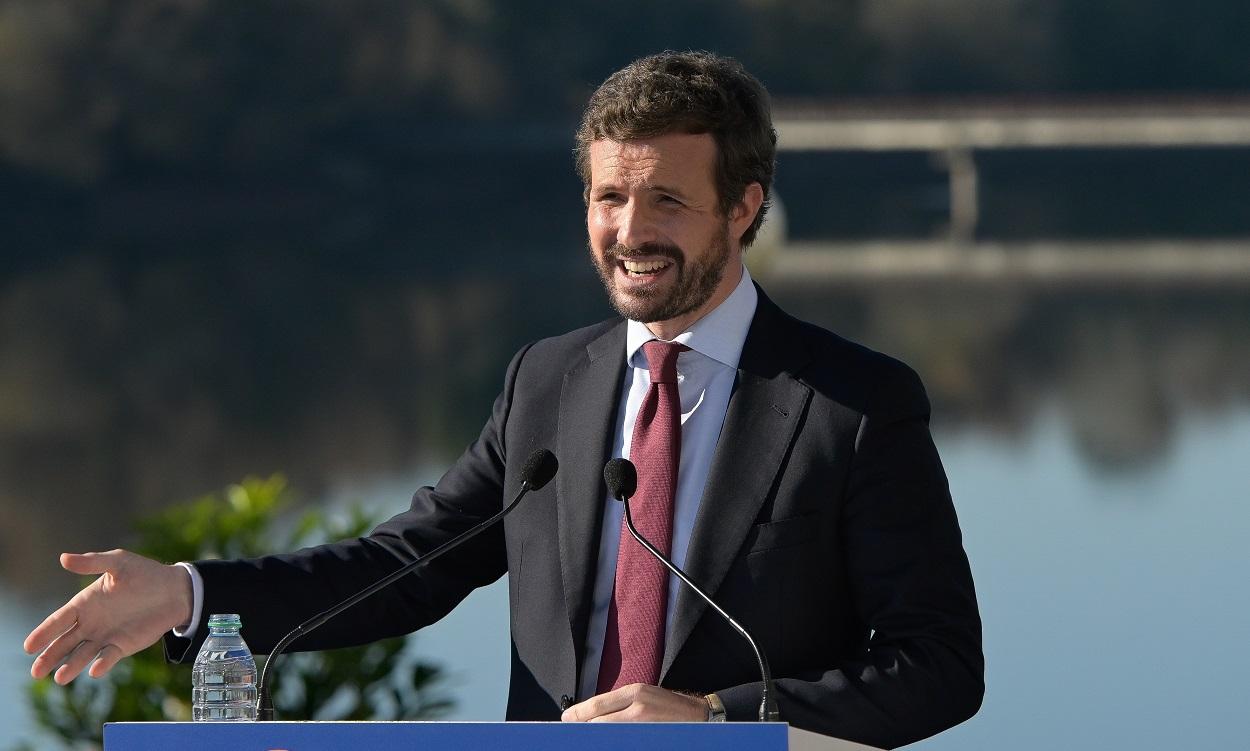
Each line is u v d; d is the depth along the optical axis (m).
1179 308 135.62
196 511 16.67
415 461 72.50
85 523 62.03
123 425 87.25
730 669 9.60
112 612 9.59
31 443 81.62
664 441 10.11
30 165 199.38
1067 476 60.38
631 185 9.90
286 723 7.52
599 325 10.95
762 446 9.89
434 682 16.75
